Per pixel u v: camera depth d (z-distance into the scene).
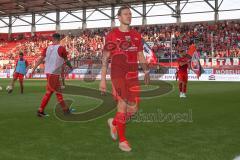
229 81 30.44
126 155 5.24
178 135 6.76
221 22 41.00
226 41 38.12
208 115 9.55
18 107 11.54
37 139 6.38
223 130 7.29
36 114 9.75
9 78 41.59
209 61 32.94
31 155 5.23
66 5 47.16
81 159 5.02
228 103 12.64
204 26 41.25
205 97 15.00
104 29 47.56
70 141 6.22
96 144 5.98
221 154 5.26
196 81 30.56
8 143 6.04
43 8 49.78
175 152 5.39
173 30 42.28
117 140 6.29
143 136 6.65
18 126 7.77
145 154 5.29
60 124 8.05
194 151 5.46
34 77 40.81
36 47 49.94
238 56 34.16
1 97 15.37
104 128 7.52
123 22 5.77
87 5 46.91
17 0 45.00
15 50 51.03
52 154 5.30
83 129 7.41
